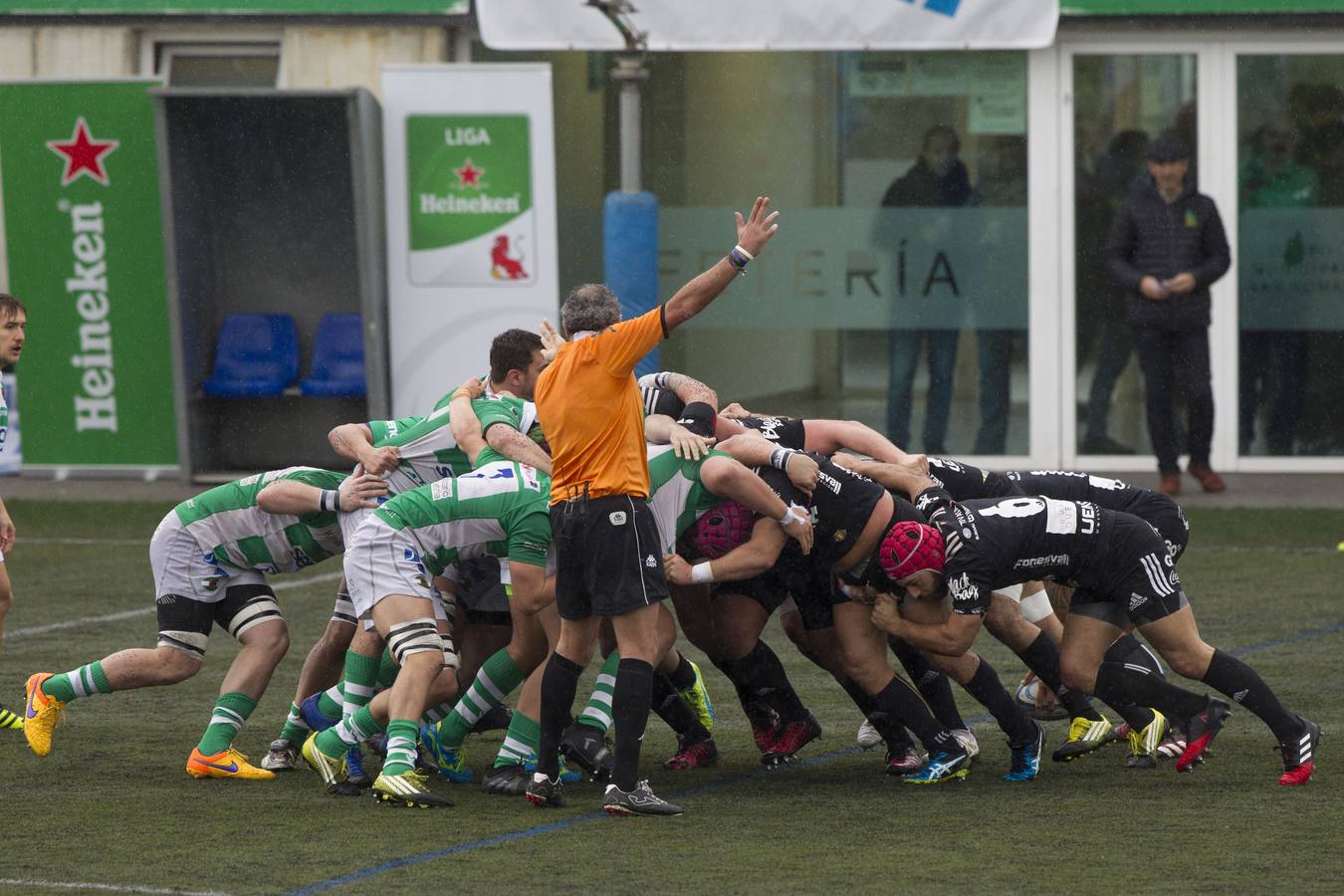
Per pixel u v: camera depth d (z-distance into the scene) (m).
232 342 49.66
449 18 47.66
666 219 48.28
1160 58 46.72
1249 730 23.80
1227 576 34.28
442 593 23.00
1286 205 46.62
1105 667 21.31
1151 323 42.56
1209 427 43.47
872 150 47.50
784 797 20.72
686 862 17.78
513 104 45.28
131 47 49.09
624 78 44.66
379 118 46.25
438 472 22.92
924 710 21.23
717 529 21.23
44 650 29.11
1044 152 47.03
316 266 50.19
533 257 45.72
